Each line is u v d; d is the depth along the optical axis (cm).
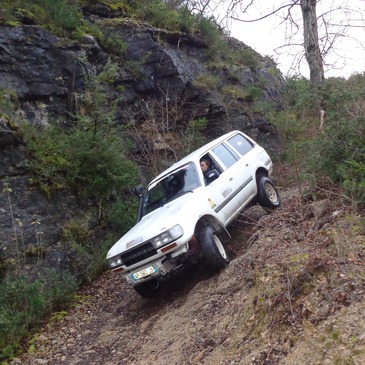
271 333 475
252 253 663
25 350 724
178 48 1556
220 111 1521
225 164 863
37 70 1142
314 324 442
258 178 926
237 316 550
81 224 997
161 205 820
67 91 1186
